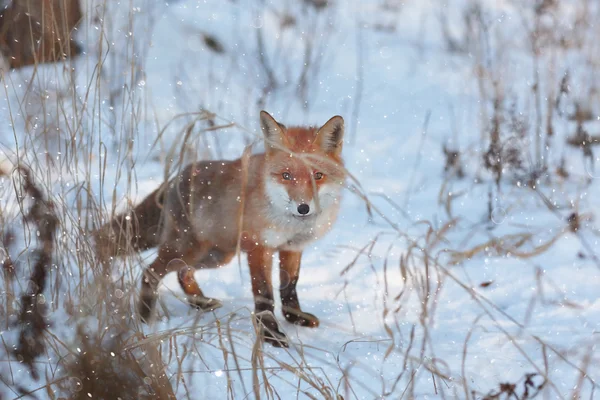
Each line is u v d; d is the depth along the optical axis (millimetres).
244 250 9242
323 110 17891
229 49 20359
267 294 9141
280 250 9469
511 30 22281
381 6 25938
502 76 18266
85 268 7855
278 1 24078
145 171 13070
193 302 9391
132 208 8766
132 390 6492
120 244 8188
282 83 19156
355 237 11977
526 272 10398
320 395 6977
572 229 11883
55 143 8961
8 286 7684
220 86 17938
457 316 9055
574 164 15086
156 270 9562
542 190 14000
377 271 10633
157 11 20766
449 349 8000
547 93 17562
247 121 16156
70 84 8453
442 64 21000
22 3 12031
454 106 18344
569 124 16922
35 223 8094
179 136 7836
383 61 21172
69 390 6578
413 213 13109
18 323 7359
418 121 17625
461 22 23781
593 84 17188
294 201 8680
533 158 15312
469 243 11523
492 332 8438
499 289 9867
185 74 18125
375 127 17312
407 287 9797
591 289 9789
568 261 10820
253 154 9336
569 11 22578
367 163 15539
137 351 7094
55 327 7617
